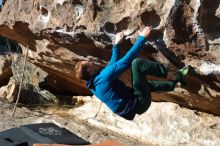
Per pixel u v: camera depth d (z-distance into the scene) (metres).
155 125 5.83
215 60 3.92
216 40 3.87
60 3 4.70
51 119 6.51
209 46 3.91
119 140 5.81
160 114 5.82
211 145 5.21
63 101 7.88
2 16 5.61
